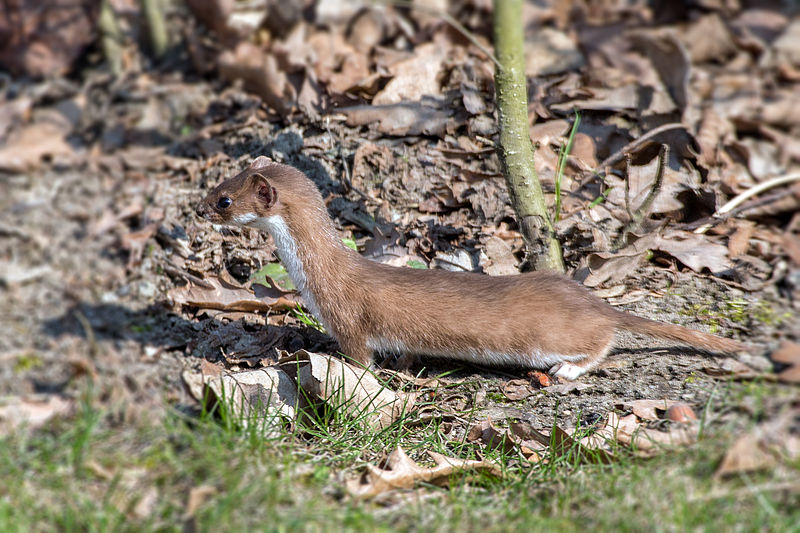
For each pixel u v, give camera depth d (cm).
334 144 1236
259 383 834
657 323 864
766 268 1000
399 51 1466
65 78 1499
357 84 1320
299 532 621
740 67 1445
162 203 1189
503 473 744
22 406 800
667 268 1027
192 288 1033
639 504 645
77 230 1162
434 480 732
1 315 1005
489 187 1141
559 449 764
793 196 1077
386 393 857
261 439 736
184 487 675
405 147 1215
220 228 1092
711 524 604
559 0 1582
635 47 1410
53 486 668
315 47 1474
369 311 897
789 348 832
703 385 828
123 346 948
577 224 1070
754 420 714
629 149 1067
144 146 1331
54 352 933
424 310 886
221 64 1395
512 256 1043
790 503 622
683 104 1270
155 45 1537
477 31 1502
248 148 1266
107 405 812
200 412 797
